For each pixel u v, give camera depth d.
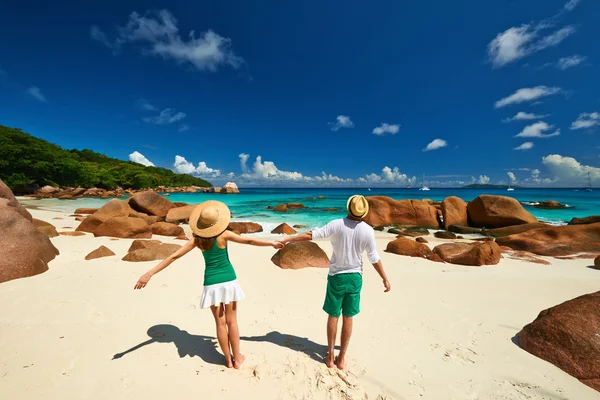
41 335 3.42
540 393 2.66
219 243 2.72
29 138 55.41
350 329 2.85
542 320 3.46
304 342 3.47
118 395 2.50
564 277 6.44
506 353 3.30
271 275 6.11
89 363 2.93
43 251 6.42
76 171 53.06
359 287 2.82
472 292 5.34
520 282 5.99
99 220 12.08
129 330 3.63
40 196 41.66
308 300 4.78
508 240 10.54
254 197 48.94
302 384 2.71
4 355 3.00
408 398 2.57
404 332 3.76
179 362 3.00
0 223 5.84
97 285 5.16
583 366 2.90
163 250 7.46
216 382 2.71
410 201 17.64
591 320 3.21
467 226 16.70
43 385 2.58
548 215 21.22
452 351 3.32
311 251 6.93
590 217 13.88
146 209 19.59
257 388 2.64
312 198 45.31
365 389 2.67
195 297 4.76
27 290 4.82
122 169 85.00
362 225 2.74
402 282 5.94
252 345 3.37
